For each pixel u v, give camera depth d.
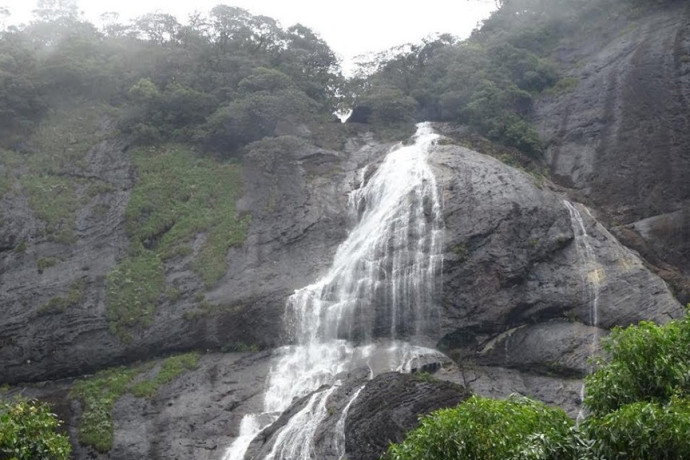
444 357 35.72
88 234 44.78
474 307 36.97
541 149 48.59
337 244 42.88
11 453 18.72
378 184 44.59
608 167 45.69
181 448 33.31
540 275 37.75
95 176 48.28
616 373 18.12
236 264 42.66
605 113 48.72
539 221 39.31
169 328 39.91
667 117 46.09
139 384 36.94
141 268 42.88
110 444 33.72
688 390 17.53
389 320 37.78
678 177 42.94
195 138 50.25
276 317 38.97
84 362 39.22
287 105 50.38
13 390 38.53
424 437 17.55
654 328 18.38
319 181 47.00
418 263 38.56
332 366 36.38
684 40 50.25
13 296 41.41
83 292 41.56
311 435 30.73
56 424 21.09
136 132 50.22
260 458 30.92
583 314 36.25
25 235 44.28
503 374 34.62
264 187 46.81
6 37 58.38
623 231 41.06
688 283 37.09
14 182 47.16
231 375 37.19
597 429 16.61
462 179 41.91
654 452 15.86
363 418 29.69
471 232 38.94
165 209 46.28
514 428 17.20
